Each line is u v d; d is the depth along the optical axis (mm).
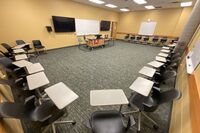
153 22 8945
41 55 5125
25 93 1604
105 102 1232
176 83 2891
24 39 5031
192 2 5742
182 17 7504
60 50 6180
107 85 2836
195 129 917
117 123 1262
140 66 4258
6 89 1854
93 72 3564
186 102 1509
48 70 3559
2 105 1065
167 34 8500
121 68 3990
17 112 1184
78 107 2061
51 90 1388
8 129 1044
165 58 3443
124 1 6105
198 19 3572
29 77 1758
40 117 1304
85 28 7781
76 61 4492
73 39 7223
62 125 1681
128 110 2006
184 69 2668
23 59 2816
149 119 1742
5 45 3824
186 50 3900
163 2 5973
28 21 4980
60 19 6094
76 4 6707
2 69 2424
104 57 5215
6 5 4238
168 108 2133
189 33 3889
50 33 5938
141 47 8031
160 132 1650
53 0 5613
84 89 2623
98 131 1156
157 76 2301
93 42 6523
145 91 1539
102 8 8641
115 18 10500
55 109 1428
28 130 1576
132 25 10273
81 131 1606
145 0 5699
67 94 1336
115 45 8391
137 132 1620
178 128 1333
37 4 5102
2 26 4309
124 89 2689
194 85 1446
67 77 3160
